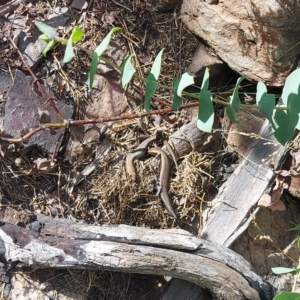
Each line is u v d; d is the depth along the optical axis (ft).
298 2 1.35
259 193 1.46
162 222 1.56
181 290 1.46
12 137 1.51
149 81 0.99
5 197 1.51
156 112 1.49
